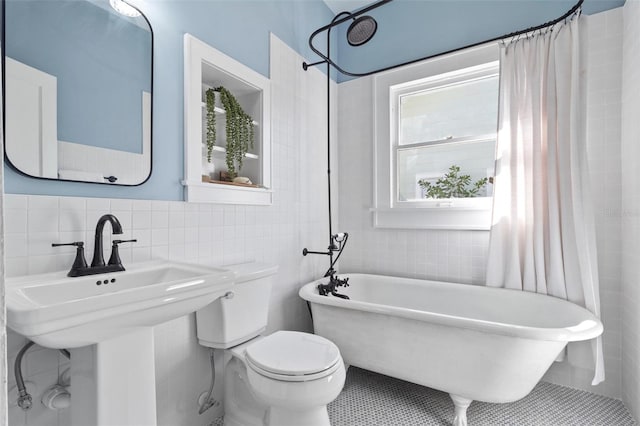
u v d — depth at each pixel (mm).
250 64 2006
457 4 2406
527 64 2020
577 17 1818
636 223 1656
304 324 2430
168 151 1538
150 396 1092
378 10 2746
